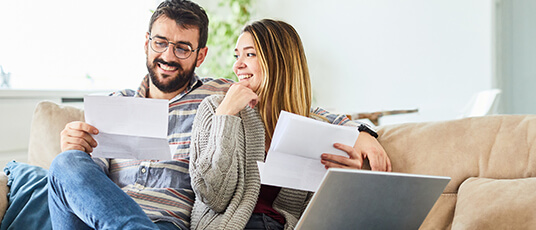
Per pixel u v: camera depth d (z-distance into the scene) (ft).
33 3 10.77
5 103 9.62
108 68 12.56
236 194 5.12
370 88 16.25
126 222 4.32
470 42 14.65
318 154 4.74
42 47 10.98
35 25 10.83
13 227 5.30
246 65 5.68
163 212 5.16
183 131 6.03
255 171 5.27
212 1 16.75
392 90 15.88
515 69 14.60
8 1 10.28
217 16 16.55
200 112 5.51
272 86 5.55
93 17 12.14
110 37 12.59
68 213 4.83
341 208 3.96
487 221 4.47
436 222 4.98
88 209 4.47
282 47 5.57
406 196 4.18
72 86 11.64
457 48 14.84
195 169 5.09
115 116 5.04
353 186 3.88
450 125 5.29
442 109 15.12
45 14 11.03
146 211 5.15
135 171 5.72
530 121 4.96
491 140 5.05
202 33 6.36
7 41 10.27
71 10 11.60
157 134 5.06
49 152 6.18
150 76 6.33
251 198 5.13
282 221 5.21
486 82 14.44
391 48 15.84
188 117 6.10
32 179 5.69
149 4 13.51
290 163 4.77
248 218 5.00
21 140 9.94
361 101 16.44
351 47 16.49
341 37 16.65
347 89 16.65
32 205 5.41
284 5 17.52
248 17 16.84
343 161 4.74
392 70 15.84
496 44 14.53
